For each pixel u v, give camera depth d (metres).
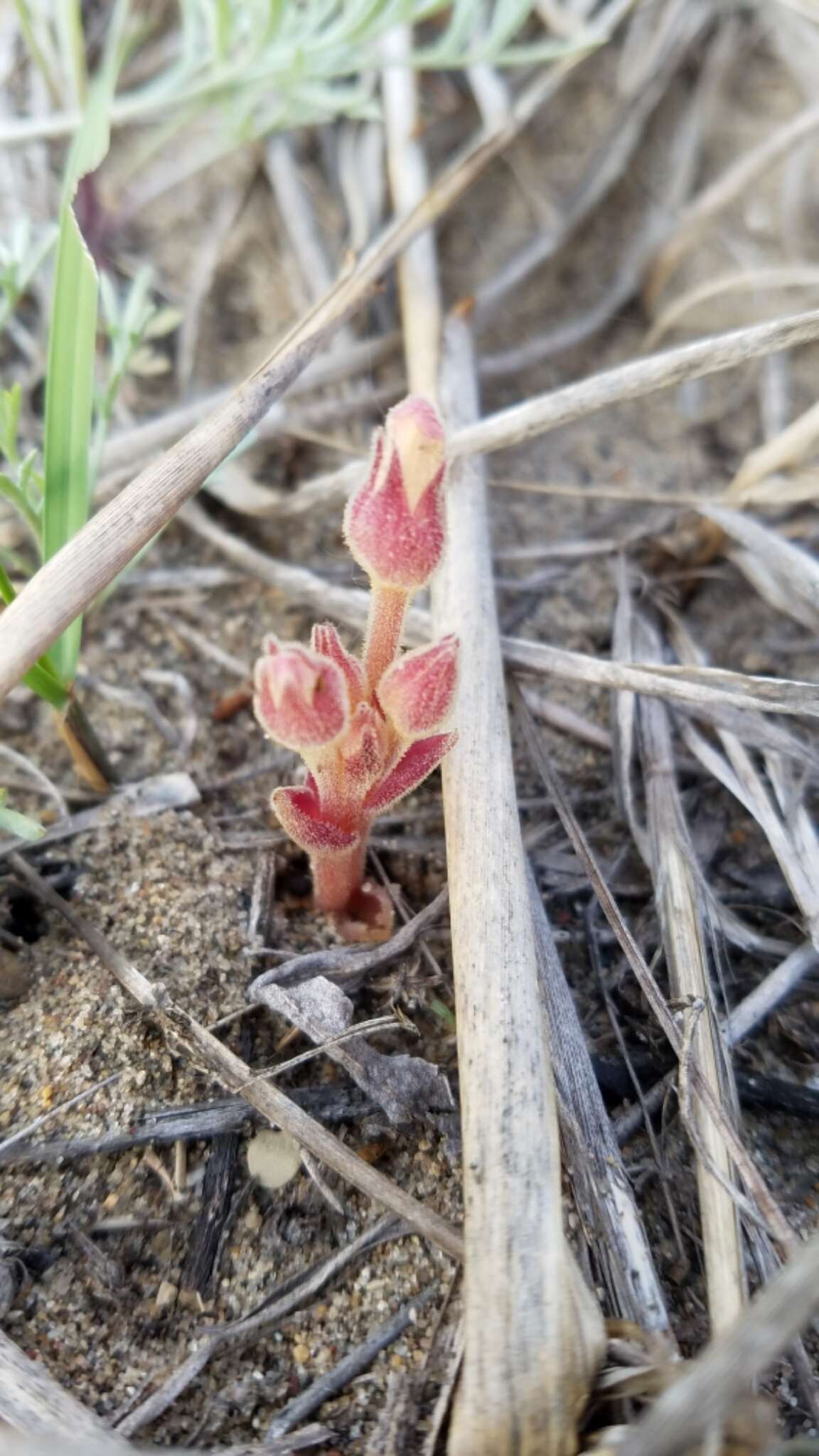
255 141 0.10
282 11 0.08
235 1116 0.05
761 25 0.11
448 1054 0.06
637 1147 0.06
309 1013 0.06
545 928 0.06
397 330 0.10
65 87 0.10
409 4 0.08
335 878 0.06
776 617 0.09
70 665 0.06
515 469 0.10
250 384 0.06
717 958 0.06
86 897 0.06
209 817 0.07
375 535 0.05
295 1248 0.05
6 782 0.07
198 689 0.08
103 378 0.09
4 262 0.07
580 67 0.11
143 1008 0.06
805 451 0.09
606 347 0.11
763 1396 0.05
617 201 0.11
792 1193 0.06
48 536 0.06
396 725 0.05
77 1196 0.05
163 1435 0.05
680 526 0.09
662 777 0.07
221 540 0.08
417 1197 0.05
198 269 0.10
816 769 0.07
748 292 0.11
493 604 0.07
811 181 0.11
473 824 0.06
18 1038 0.06
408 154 0.10
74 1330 0.05
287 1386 0.05
